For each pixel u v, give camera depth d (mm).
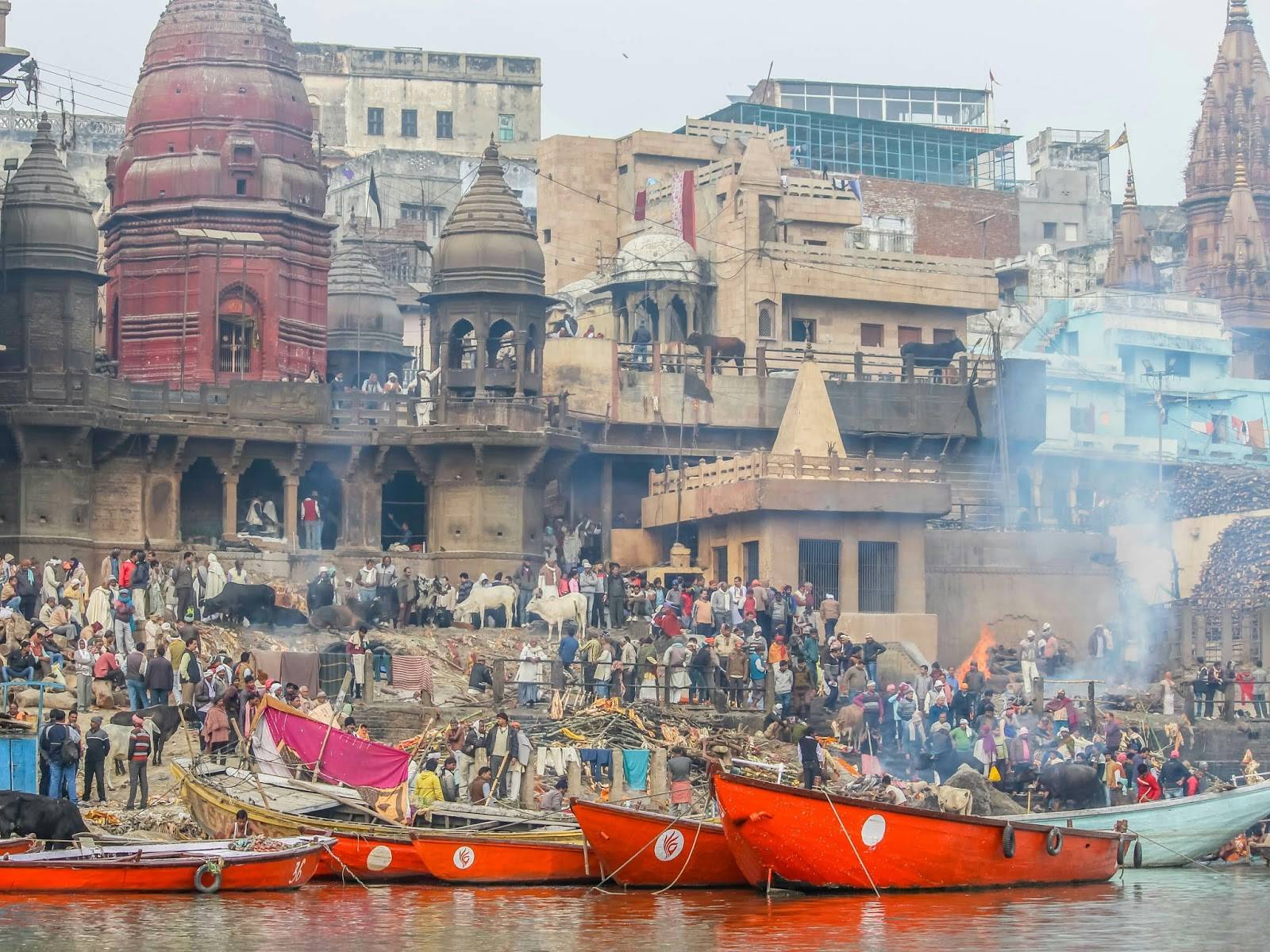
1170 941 32750
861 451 73000
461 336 67312
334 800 39375
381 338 79562
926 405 73438
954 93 120188
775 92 116562
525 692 49531
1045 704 53156
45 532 59625
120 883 35125
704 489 64938
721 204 82938
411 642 54312
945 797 41688
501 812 39250
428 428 63969
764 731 48969
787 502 61938
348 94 109812
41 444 59844
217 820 38594
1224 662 63312
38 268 61688
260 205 67625
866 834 36656
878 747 48531
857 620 62156
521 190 105500
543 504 65562
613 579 58062
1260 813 44438
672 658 51156
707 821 37531
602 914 34469
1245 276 102812
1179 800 43781
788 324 81750
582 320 86000
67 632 48781
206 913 33781
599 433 70000
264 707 40812
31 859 34812
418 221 101688
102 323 82125
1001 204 104562
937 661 63219
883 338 83438
